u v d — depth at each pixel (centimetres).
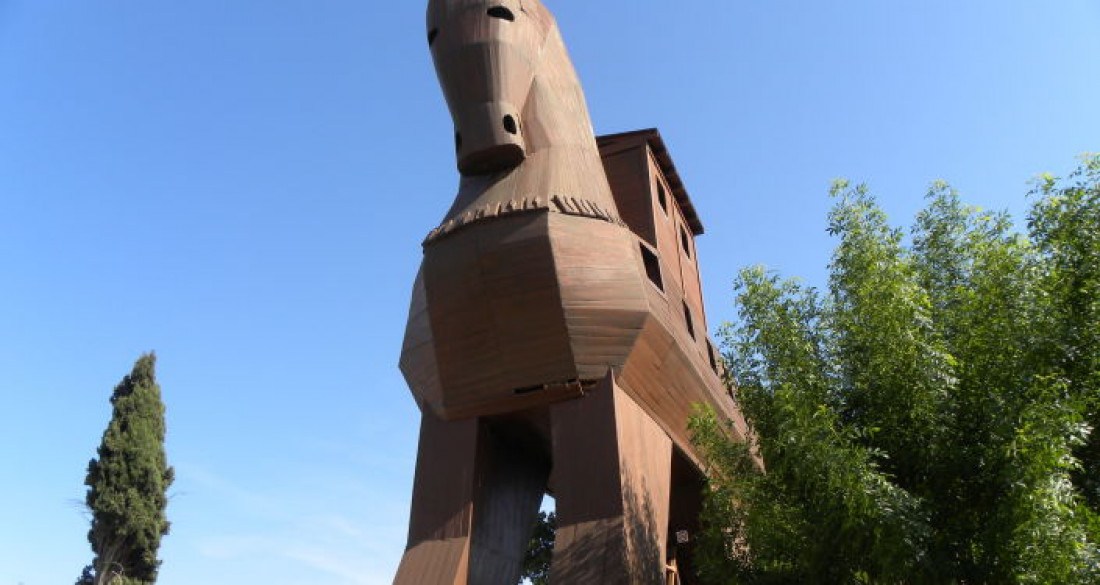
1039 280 1461
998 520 1241
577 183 2252
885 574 1306
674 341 2217
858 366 1472
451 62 2269
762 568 1513
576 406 2022
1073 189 1658
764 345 1603
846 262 1581
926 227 1952
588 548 1839
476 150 2217
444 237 2120
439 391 2133
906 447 1392
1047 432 1234
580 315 2025
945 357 1369
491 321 2048
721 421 2517
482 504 2105
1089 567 1180
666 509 2100
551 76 2434
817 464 1369
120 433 3903
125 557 3716
